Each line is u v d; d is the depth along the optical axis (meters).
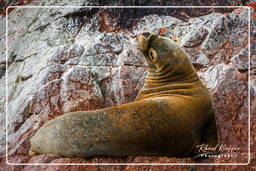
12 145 12.38
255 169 11.38
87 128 10.59
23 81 14.30
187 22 15.44
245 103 12.73
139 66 14.09
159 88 12.21
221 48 14.24
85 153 10.53
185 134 11.18
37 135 11.10
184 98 11.69
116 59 14.32
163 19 15.59
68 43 15.19
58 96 13.15
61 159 10.55
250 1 15.91
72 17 15.88
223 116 12.71
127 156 10.63
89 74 13.62
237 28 14.44
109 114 10.72
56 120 10.96
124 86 13.68
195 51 14.32
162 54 12.32
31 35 15.98
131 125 10.55
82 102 13.06
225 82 13.11
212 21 15.08
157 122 10.74
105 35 14.94
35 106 13.05
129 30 15.40
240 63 13.62
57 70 13.83
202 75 13.73
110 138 10.46
